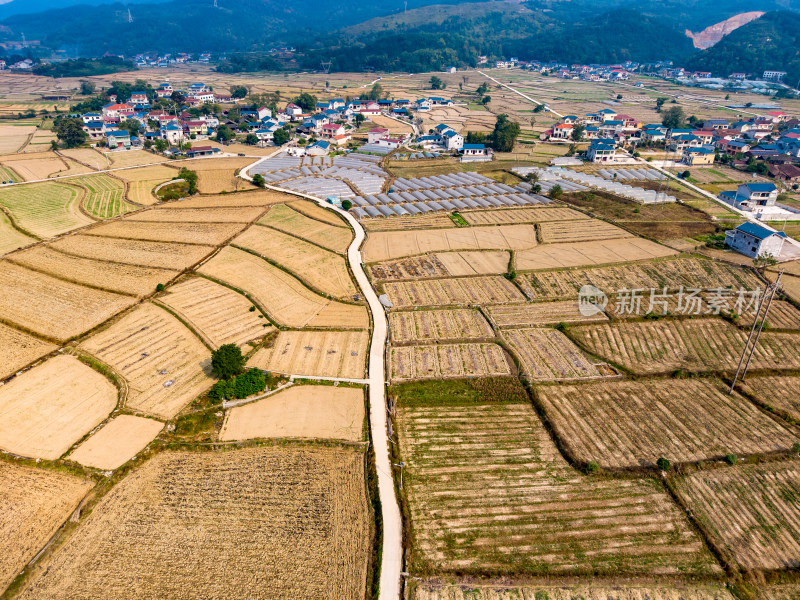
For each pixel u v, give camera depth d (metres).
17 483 46.62
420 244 100.06
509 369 64.69
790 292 82.44
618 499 47.16
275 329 71.00
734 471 50.41
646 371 64.88
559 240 103.00
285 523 43.72
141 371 61.22
